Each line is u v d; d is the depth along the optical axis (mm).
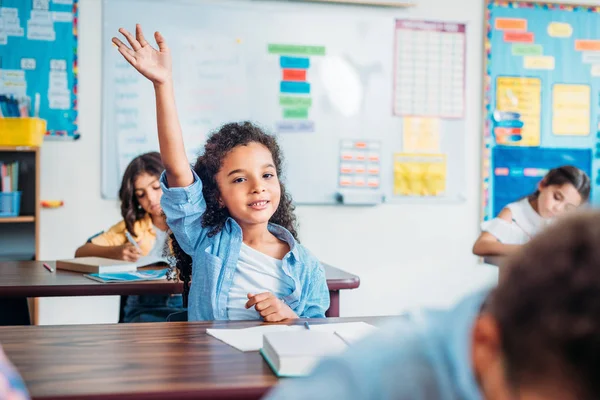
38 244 2869
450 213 3555
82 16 3111
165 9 3188
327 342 966
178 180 1477
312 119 3367
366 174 3436
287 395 483
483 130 3551
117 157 3162
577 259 353
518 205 2814
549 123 3619
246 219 1473
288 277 1455
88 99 3133
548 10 3604
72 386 825
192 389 820
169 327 1207
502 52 3562
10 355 979
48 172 3102
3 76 3045
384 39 3432
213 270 1440
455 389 429
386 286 3498
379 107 3441
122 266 1987
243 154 1489
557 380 339
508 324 360
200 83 3238
